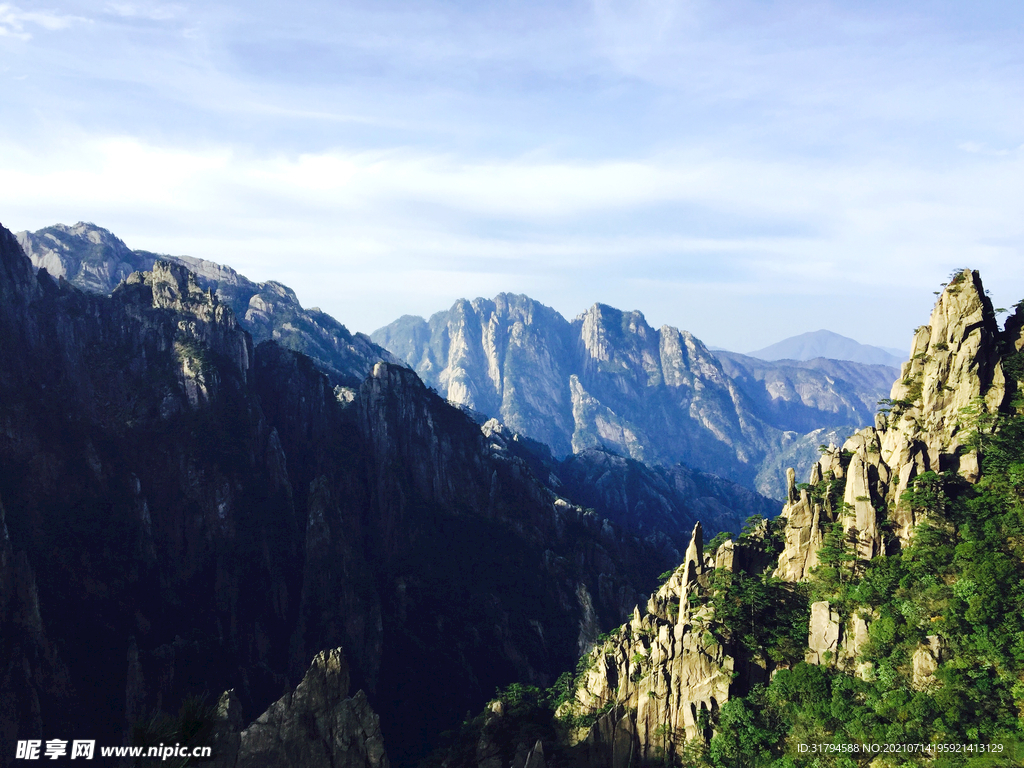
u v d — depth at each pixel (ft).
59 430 631.56
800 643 370.73
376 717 377.09
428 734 602.44
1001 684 311.47
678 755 368.89
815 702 341.62
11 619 495.00
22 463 589.32
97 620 552.82
